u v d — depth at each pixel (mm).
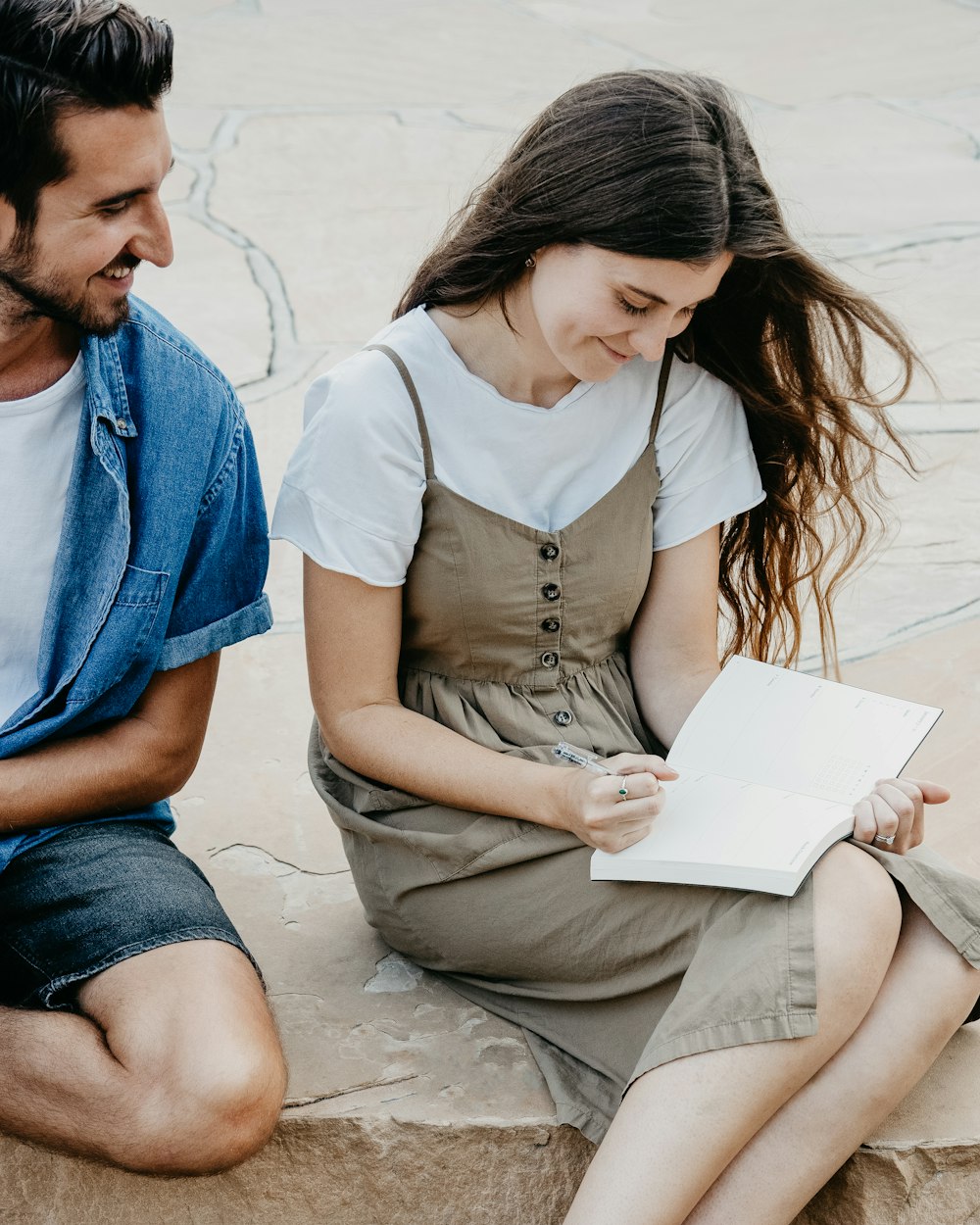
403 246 4500
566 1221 1462
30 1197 1654
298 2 7941
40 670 1660
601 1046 1704
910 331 3812
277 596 2824
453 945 1780
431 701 1791
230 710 2445
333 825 2172
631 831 1586
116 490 1621
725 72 6340
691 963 1568
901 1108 1678
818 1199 1653
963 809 2166
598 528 1757
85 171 1408
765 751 1703
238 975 1595
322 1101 1681
